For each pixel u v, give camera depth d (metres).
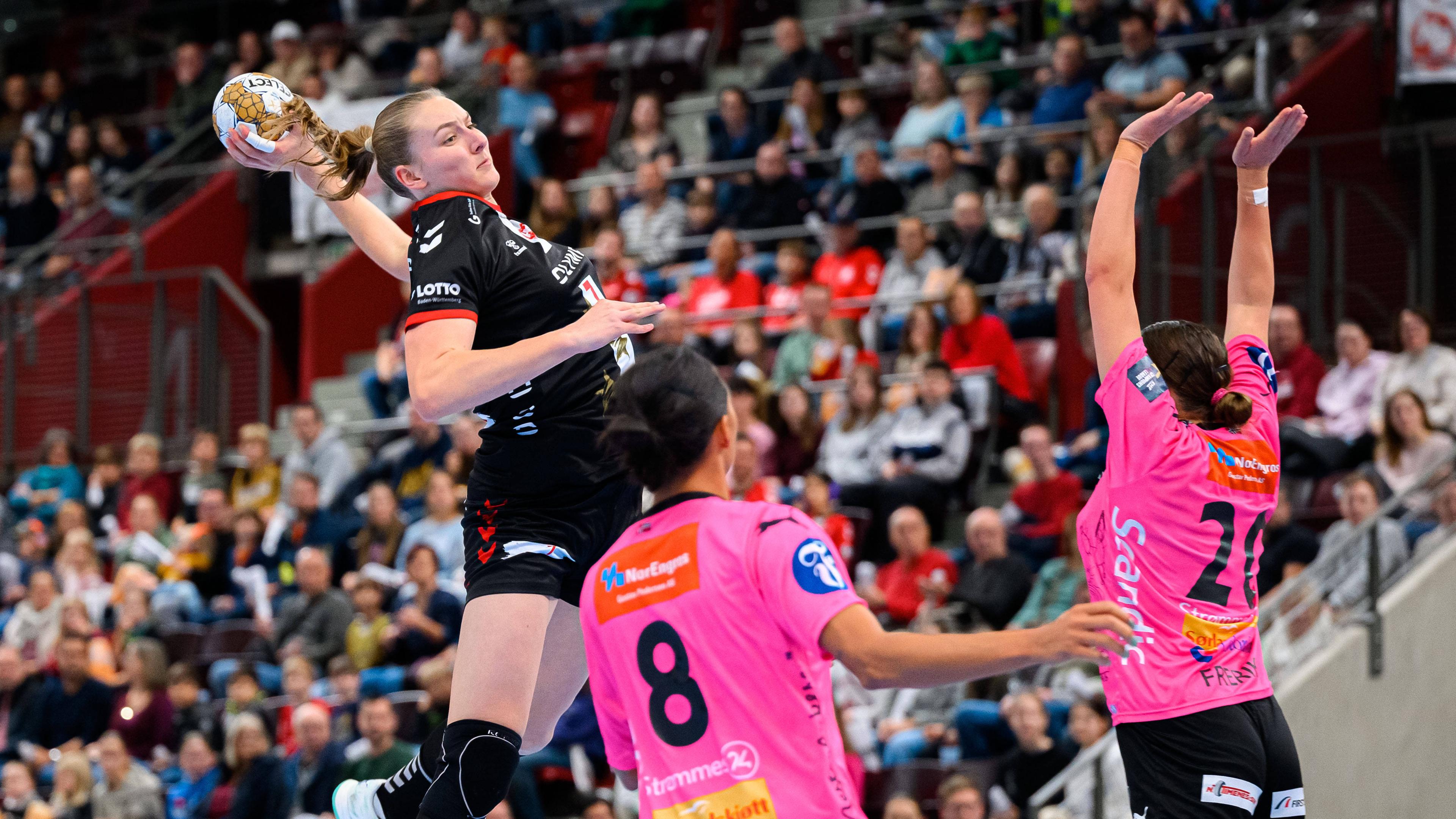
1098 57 21.72
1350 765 12.55
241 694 16.44
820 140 22.98
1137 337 6.02
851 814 4.69
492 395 5.50
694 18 27.30
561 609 6.27
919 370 17.91
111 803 15.81
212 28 31.36
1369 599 12.93
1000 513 16.30
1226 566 5.89
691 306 20.58
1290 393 16.64
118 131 30.05
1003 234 19.66
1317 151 17.97
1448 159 18.41
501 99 25.33
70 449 22.22
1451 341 17.73
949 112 21.92
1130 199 6.13
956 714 14.07
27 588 20.09
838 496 16.88
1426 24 18.89
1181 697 5.80
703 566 4.76
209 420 22.56
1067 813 11.52
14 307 23.56
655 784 4.81
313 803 15.01
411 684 16.11
